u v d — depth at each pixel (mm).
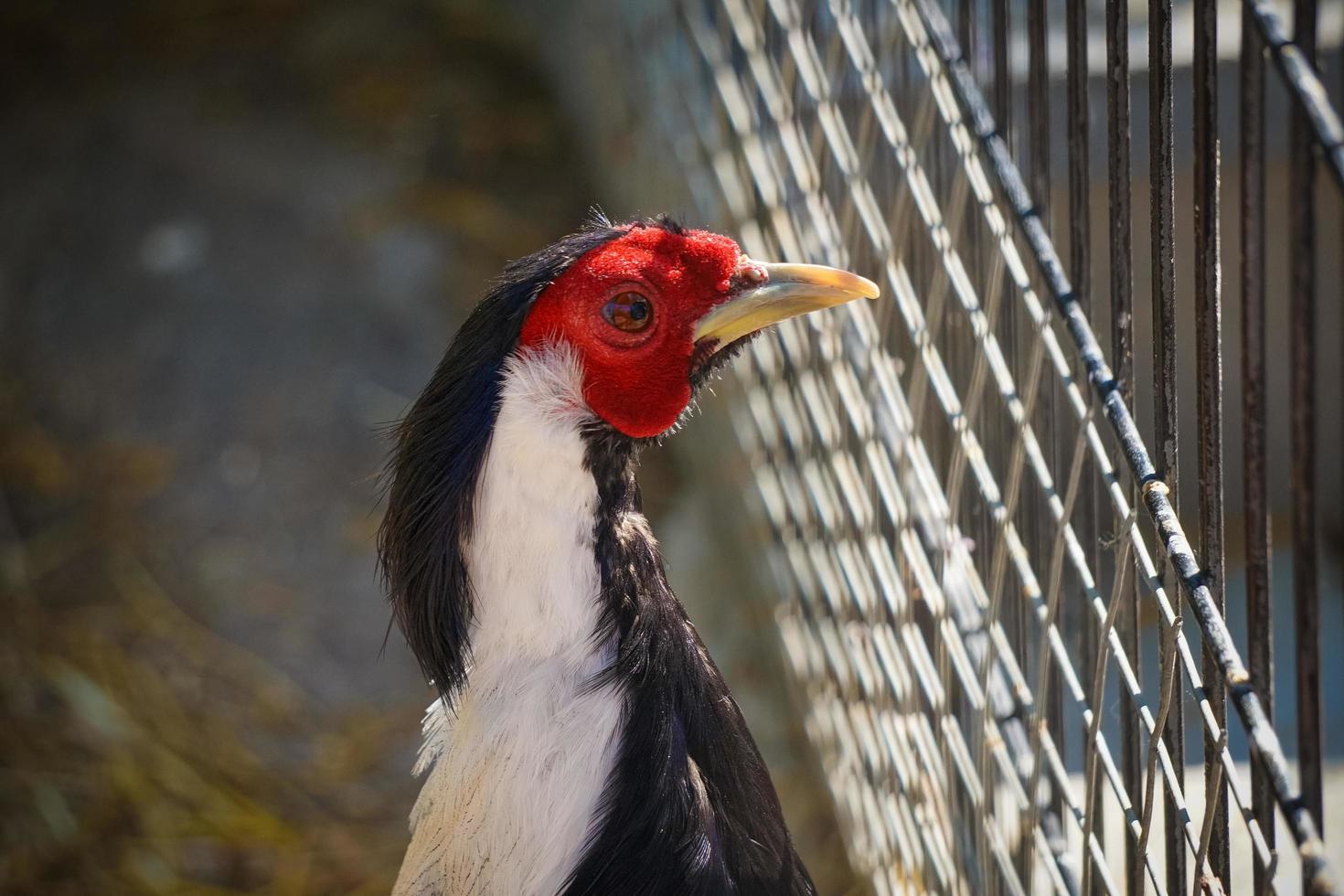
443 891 3512
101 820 6605
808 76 5113
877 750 5168
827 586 5641
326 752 6918
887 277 4438
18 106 10500
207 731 6992
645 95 7902
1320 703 2668
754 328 3434
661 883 3277
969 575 4086
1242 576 6926
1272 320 7047
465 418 3268
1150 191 2762
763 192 5863
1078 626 3721
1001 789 4316
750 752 3588
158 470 8227
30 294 9203
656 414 3357
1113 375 3043
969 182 3654
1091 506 3406
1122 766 3295
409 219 9531
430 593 3340
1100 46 6102
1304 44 2352
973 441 3754
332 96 10539
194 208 9711
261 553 7797
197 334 8938
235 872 6430
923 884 4672
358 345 8820
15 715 7031
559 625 3268
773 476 6301
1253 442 2662
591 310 3289
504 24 11109
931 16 3855
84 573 7727
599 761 3260
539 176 9906
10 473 8227
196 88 10625
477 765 3346
